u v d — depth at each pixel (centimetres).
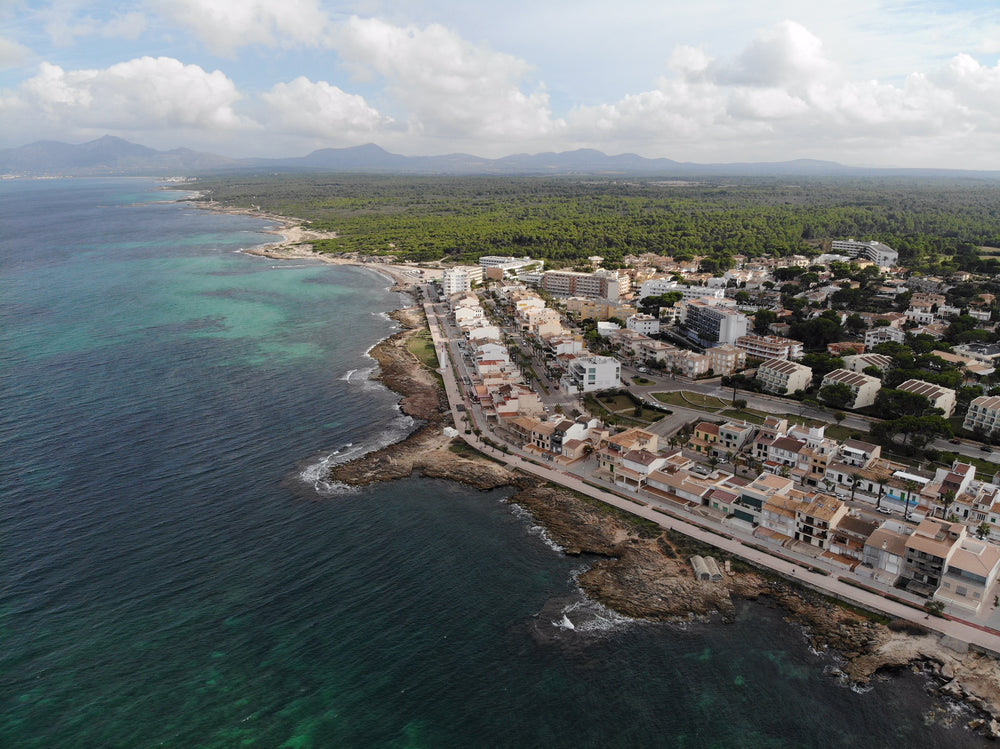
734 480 13400
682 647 9244
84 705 8081
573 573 10919
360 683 8531
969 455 14800
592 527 12200
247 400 18450
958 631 9275
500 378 19500
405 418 17575
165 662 8788
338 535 11894
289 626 9519
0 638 9112
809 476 13750
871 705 8262
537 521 12538
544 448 15600
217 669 8700
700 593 10306
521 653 9088
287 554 11256
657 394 19550
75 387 19000
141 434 15938
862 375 18412
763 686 8569
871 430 16012
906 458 14662
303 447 15525
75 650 8944
